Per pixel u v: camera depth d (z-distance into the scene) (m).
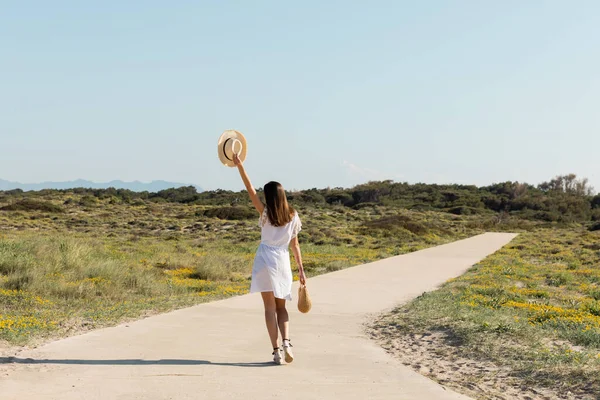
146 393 4.90
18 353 6.38
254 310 10.84
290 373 5.87
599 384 5.74
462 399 5.15
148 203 91.31
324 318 10.74
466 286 16.11
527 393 5.68
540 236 56.78
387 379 5.79
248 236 43.66
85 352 6.50
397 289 15.84
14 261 16.17
